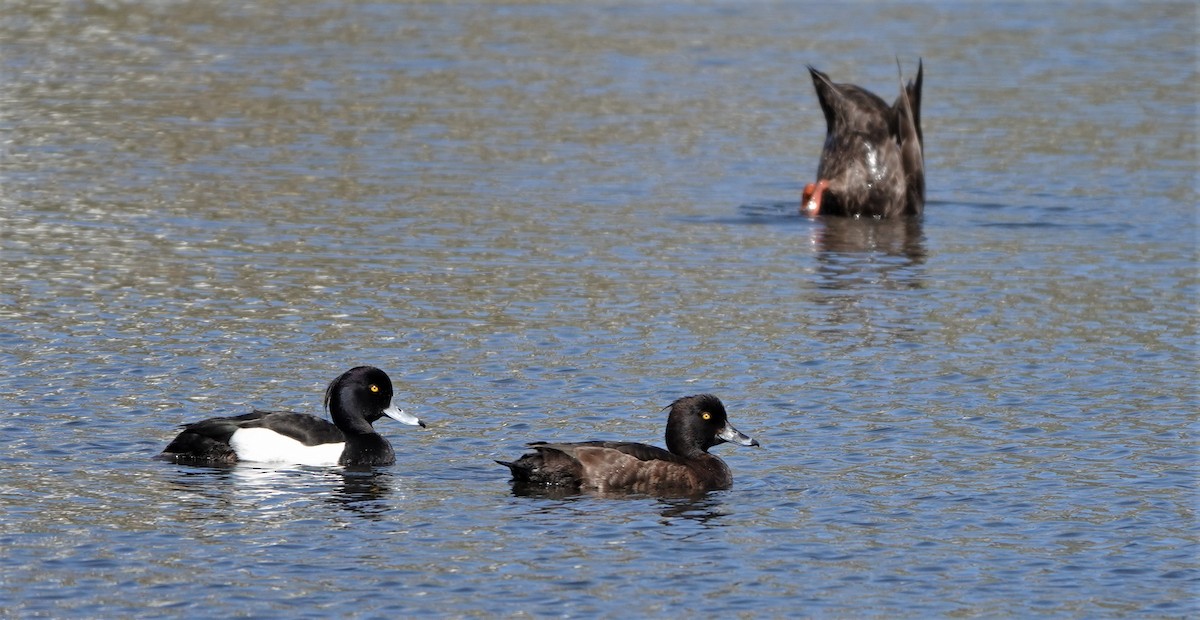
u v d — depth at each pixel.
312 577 14.06
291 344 22.22
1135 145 39.25
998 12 60.53
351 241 28.69
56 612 13.22
